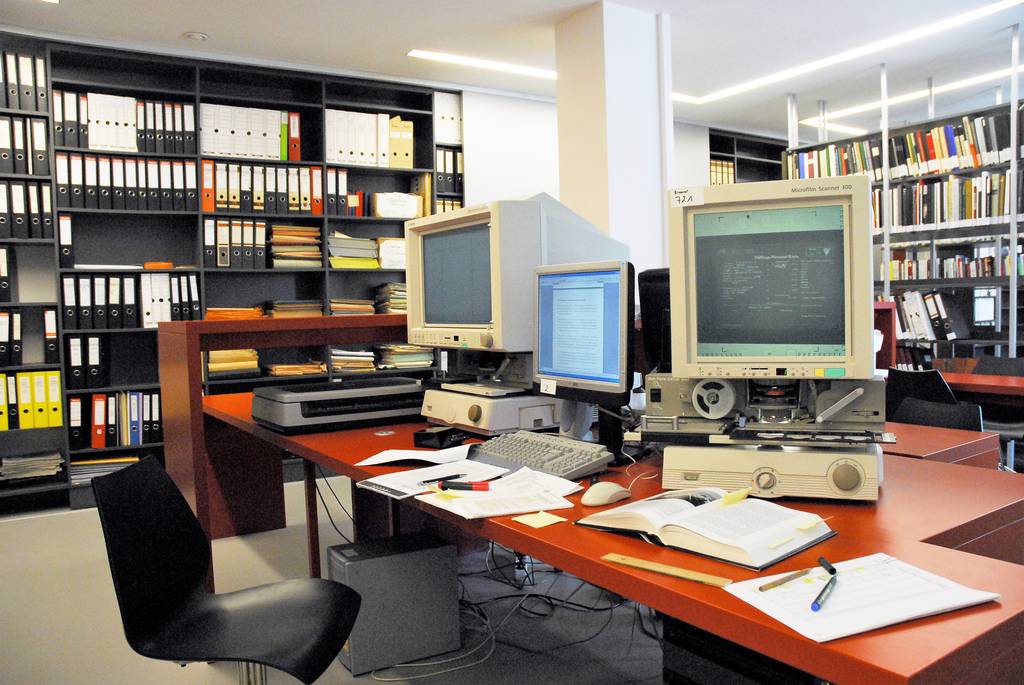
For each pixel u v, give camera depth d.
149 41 4.18
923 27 4.43
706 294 1.33
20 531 3.63
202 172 4.31
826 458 1.22
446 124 5.14
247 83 4.75
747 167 7.25
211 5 3.69
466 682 2.04
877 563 0.92
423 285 2.26
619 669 2.10
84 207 4.06
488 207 1.88
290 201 4.60
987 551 1.17
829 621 0.76
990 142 4.43
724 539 0.98
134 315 4.17
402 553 2.15
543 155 5.52
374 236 5.14
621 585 0.95
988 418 3.80
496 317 1.88
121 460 4.17
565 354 1.75
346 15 3.89
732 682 1.25
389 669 2.14
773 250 1.28
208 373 4.33
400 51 4.47
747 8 4.05
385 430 2.14
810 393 1.32
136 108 4.19
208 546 1.62
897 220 4.92
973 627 0.75
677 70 5.14
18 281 4.14
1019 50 4.87
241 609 1.50
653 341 1.80
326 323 2.37
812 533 1.03
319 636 1.37
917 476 1.45
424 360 4.96
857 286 1.23
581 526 1.16
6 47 3.98
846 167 5.20
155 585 1.41
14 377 3.92
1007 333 4.68
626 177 3.99
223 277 4.67
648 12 4.07
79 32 4.00
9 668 2.19
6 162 3.88
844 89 5.72
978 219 4.49
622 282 1.56
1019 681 0.78
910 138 4.85
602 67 3.89
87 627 2.49
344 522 3.70
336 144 4.73
